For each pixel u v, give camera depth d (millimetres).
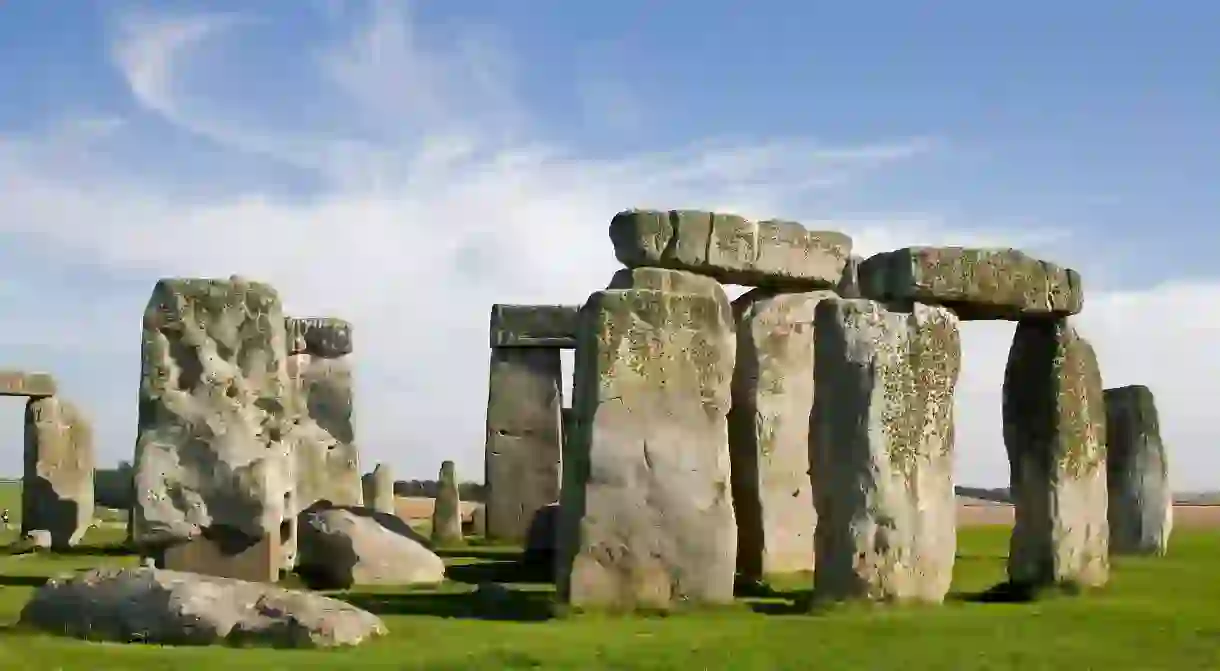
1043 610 11430
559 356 23016
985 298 12297
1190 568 15594
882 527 11328
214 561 13156
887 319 11578
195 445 13211
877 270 12273
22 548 19203
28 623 9727
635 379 11328
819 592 11531
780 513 15344
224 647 8961
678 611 11102
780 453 15484
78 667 8086
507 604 11875
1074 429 13273
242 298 13539
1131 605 11867
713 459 11391
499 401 22969
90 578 9789
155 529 13062
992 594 12875
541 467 22750
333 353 23031
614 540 11133
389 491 24359
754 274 14773
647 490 11227
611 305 11375
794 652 9094
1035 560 13180
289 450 14000
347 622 9242
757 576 14828
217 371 13367
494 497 22703
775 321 15586
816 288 15859
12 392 21156
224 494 13164
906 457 11484
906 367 11555
